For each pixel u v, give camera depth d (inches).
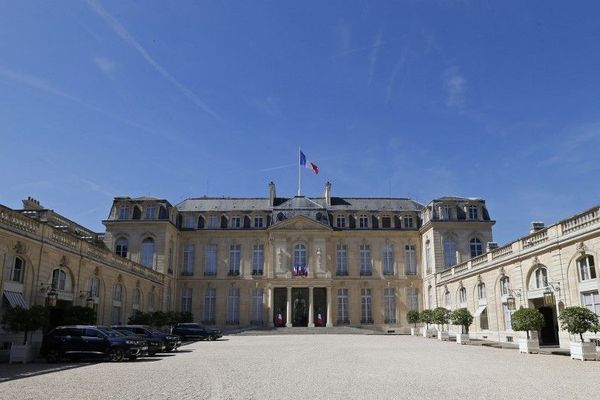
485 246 2123.5
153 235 2134.6
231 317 2274.9
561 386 558.9
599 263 991.0
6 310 929.5
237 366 777.6
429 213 2212.1
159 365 791.7
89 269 1358.3
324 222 2351.1
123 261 1622.8
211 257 2335.1
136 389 529.7
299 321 2405.3
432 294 2144.4
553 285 1146.7
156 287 1988.2
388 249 2347.4
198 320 2271.2
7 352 959.0
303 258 2314.2
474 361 861.2
